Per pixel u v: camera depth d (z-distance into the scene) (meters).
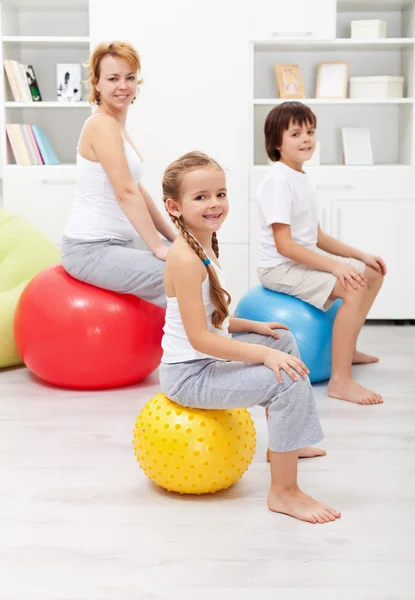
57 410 2.82
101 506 2.04
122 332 2.92
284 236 3.00
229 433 2.00
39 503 2.05
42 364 3.01
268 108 4.43
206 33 4.01
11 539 1.86
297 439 1.94
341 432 2.57
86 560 1.76
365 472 2.24
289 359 1.92
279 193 2.98
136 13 3.99
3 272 3.52
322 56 4.40
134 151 3.09
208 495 2.10
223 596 1.61
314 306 3.02
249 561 1.75
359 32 4.10
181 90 4.04
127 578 1.68
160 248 2.94
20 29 4.43
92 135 2.96
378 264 3.14
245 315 3.06
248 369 1.95
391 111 4.43
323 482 2.17
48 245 3.72
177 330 2.01
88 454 2.39
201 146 4.08
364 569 1.71
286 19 4.01
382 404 2.87
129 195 2.94
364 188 4.09
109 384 3.04
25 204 4.11
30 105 4.10
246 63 4.03
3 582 1.67
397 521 1.93
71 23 4.42
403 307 4.19
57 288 2.98
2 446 2.46
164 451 1.99
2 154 4.14
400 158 4.40
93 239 2.99
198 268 1.92
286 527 1.91
